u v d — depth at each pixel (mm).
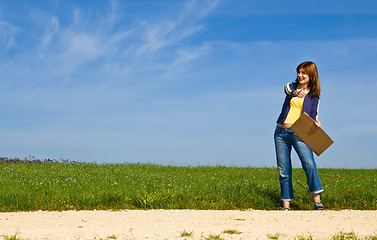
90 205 6613
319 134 6297
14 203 6391
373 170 15289
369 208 6625
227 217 5504
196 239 4176
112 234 4355
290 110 6602
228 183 9492
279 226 4957
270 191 7707
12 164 14266
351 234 4504
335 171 14742
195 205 6652
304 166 6559
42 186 8914
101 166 14906
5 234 4246
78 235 4273
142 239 4156
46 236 4184
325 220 5336
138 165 15547
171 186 8914
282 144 6707
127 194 7344
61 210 6199
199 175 12531
